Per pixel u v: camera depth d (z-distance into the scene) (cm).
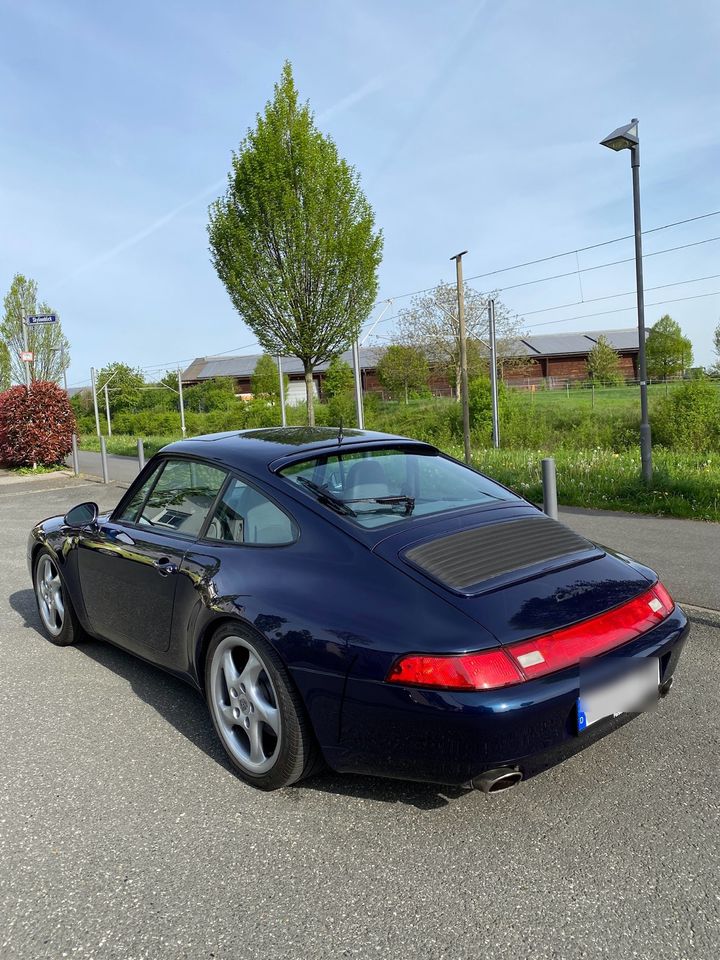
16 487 1611
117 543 391
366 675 248
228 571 307
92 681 417
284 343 1395
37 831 271
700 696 364
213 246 1416
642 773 294
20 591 641
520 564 277
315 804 283
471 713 229
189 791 296
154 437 4081
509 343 3975
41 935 218
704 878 230
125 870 247
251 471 329
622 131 1092
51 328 3369
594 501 1037
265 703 290
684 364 5309
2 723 365
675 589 557
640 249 1094
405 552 274
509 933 210
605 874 234
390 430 2802
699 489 991
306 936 212
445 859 245
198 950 209
